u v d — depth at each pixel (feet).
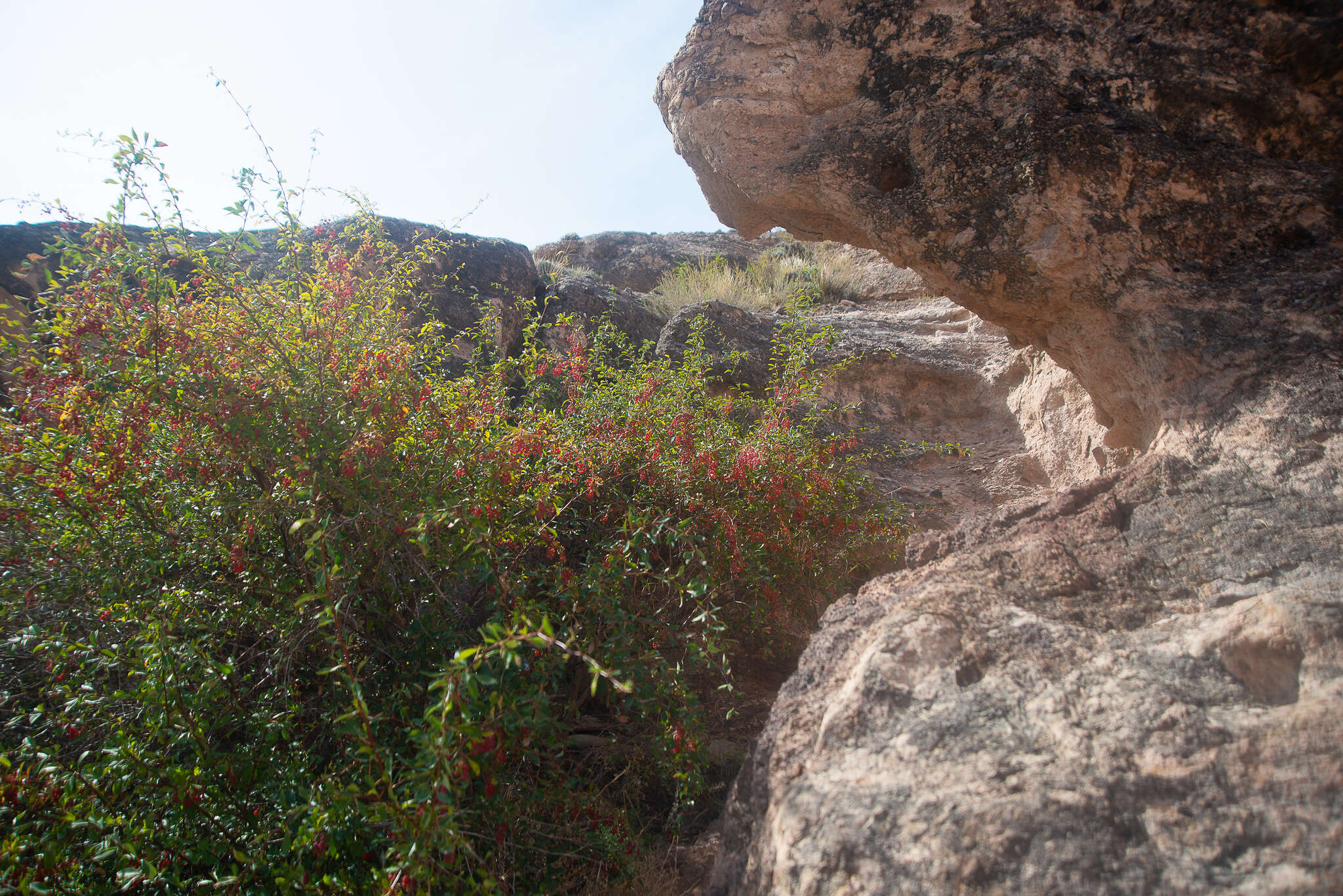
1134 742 5.16
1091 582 7.09
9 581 8.74
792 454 12.07
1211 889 4.36
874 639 6.62
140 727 7.67
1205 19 10.61
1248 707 5.31
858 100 11.82
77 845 6.86
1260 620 5.75
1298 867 4.34
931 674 6.15
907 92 11.37
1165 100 10.47
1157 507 7.73
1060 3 10.98
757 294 31.19
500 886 7.09
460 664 6.16
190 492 9.16
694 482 10.85
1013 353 18.86
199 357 8.66
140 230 15.34
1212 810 4.72
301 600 6.89
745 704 12.01
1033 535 7.91
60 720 7.49
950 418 19.54
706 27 12.77
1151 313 9.40
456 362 18.80
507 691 7.41
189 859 6.81
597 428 11.23
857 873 4.89
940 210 10.62
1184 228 9.73
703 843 8.71
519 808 7.74
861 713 6.01
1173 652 5.93
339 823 6.53
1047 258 9.96
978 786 5.09
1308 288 8.64
